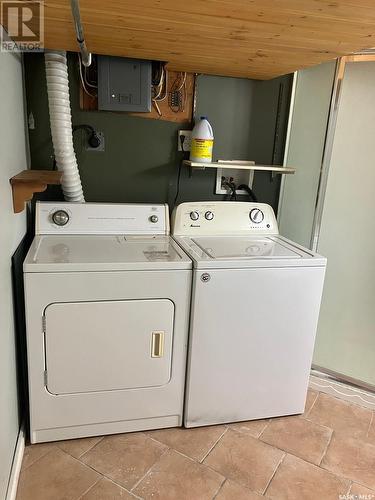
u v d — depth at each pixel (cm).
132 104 217
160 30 149
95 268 167
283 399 208
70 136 207
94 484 163
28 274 161
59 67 194
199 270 177
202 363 190
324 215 255
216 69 220
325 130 233
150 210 223
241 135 249
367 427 206
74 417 182
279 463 179
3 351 141
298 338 201
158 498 158
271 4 115
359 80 233
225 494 162
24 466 170
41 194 224
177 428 198
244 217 237
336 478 173
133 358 182
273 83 245
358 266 260
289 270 190
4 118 146
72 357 174
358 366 272
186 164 237
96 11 128
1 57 141
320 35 147
